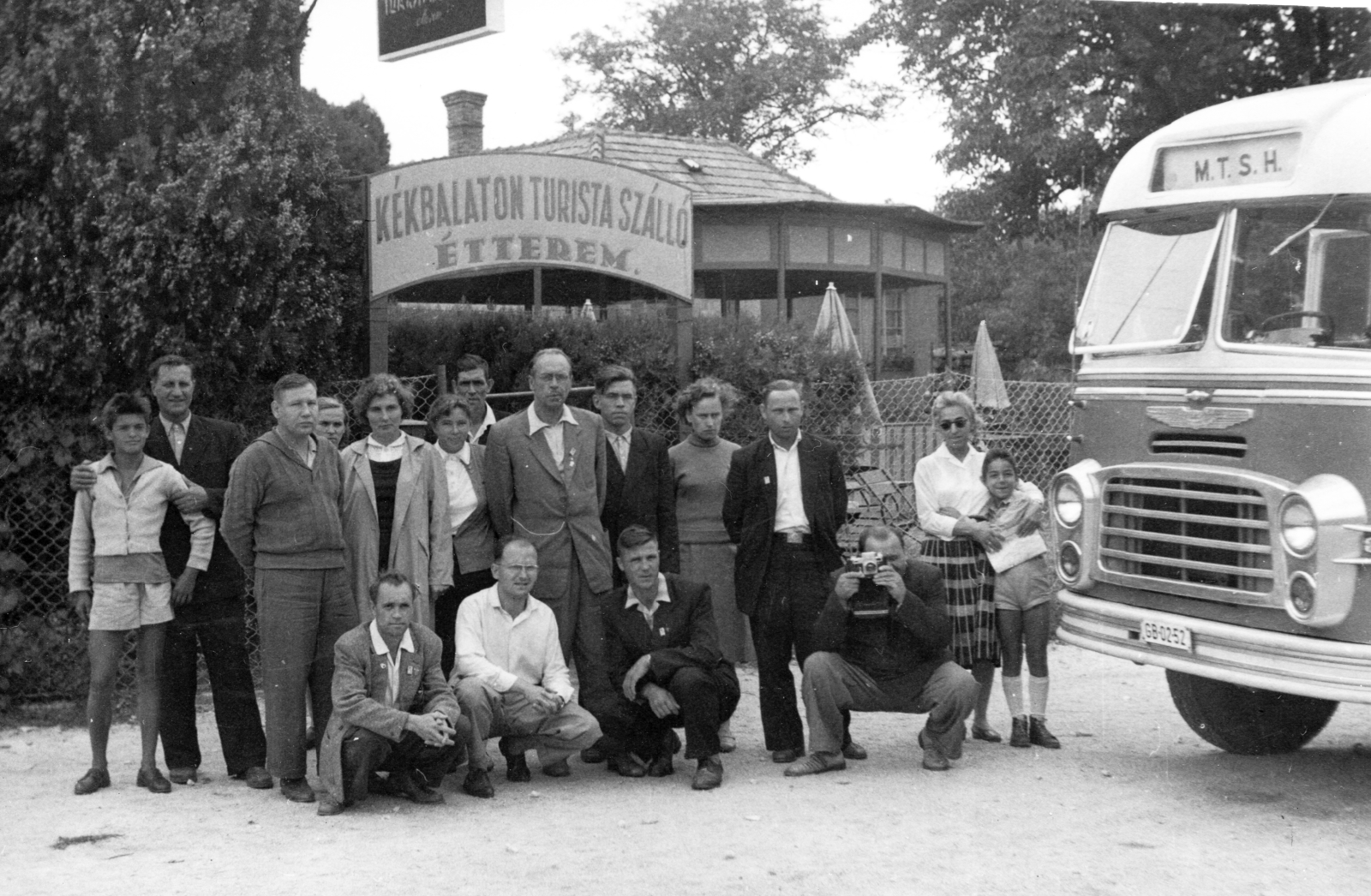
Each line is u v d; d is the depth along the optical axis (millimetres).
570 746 6871
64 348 8234
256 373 8906
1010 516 7613
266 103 8750
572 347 10320
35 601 8484
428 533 7121
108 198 8117
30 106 8281
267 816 6273
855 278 20641
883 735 7953
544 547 7156
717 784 6727
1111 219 7484
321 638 6754
